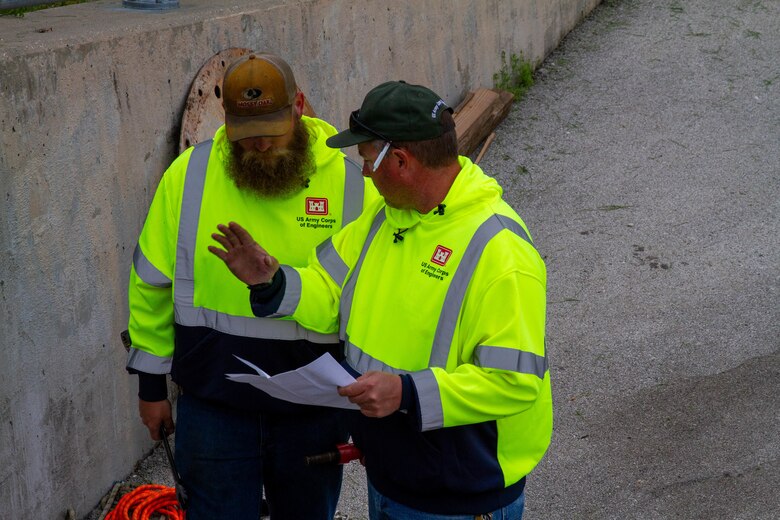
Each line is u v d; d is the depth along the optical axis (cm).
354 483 455
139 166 423
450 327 259
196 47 455
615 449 472
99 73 389
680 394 513
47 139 361
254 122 297
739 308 588
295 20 547
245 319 315
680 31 995
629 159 782
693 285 616
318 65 580
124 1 479
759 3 1048
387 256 271
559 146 806
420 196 260
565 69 936
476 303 256
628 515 426
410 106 253
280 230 320
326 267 293
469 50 815
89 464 416
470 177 265
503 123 841
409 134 252
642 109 859
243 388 318
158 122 433
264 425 327
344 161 328
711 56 942
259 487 338
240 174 309
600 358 549
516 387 250
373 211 289
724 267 634
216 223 319
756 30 989
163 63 432
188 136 445
